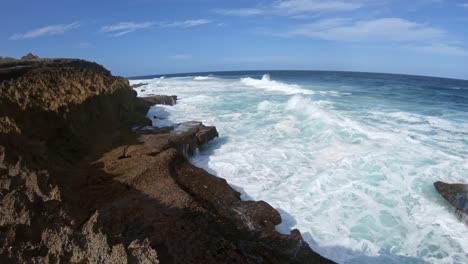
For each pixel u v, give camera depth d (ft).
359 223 23.11
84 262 12.06
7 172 17.72
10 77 43.60
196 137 38.55
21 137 24.00
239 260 16.78
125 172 26.45
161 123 49.26
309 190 27.63
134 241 12.78
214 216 21.26
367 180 28.35
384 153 32.65
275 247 19.52
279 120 50.55
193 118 54.24
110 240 12.77
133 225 18.28
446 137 39.60
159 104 65.31
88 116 35.37
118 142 34.58
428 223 22.86
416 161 30.78
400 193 26.35
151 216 19.70
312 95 78.18
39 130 28.48
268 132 44.88
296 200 26.25
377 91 89.56
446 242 21.04
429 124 46.55
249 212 23.06
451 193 24.50
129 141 34.65
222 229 20.04
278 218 22.93
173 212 20.45
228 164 33.58
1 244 12.04
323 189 27.66
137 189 23.61
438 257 19.88
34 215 13.53
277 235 20.49
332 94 80.33
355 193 26.66
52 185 16.46
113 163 28.63
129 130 40.24
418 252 20.34
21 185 15.84
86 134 33.53
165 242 16.80
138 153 31.09
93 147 32.30
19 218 13.29
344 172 29.84
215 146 40.24
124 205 20.93
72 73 44.78
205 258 16.35
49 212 14.32
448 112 56.08
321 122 45.42
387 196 26.05
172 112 59.31
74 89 37.91
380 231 22.25
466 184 24.98
